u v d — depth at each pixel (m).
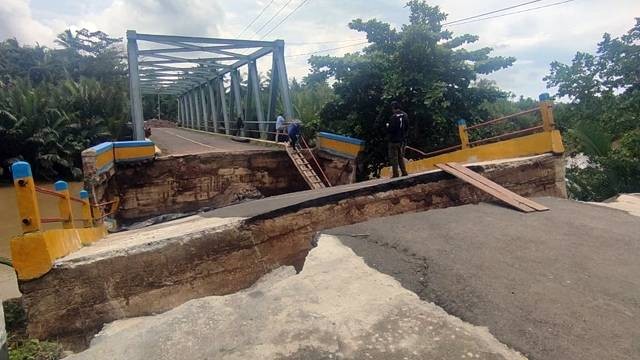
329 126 16.47
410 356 2.37
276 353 2.45
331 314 2.84
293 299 3.08
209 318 2.91
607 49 12.51
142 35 17.36
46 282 4.62
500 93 14.25
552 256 3.79
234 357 2.44
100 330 4.79
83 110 29.92
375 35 15.36
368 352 2.42
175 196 13.38
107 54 49.44
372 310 2.88
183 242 5.25
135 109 17.08
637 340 2.46
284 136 17.80
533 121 19.47
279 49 18.95
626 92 12.13
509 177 7.52
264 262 5.86
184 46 18.23
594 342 2.46
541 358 2.34
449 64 13.71
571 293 3.06
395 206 6.79
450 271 3.47
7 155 26.23
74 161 28.64
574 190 11.12
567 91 13.19
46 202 21.19
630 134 10.36
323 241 4.43
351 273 3.53
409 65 13.69
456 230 4.61
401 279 3.38
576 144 12.01
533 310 2.83
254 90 21.52
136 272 5.01
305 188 14.95
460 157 10.23
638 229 4.59
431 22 15.12
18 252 4.54
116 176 12.54
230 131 26.92
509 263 3.64
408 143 14.15
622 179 10.07
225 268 5.57
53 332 4.66
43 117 26.97
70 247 5.39
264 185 14.48
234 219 5.80
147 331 2.82
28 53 47.88
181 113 48.72
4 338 2.39
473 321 2.73
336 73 15.01
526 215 5.24
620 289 3.12
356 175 13.24
